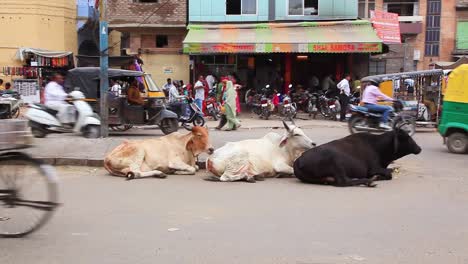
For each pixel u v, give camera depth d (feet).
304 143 30.89
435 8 106.42
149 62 85.76
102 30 43.60
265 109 72.13
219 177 30.30
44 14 88.07
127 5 83.92
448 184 29.76
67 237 18.84
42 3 87.66
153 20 83.66
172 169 31.71
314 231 19.67
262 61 83.61
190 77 84.38
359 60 82.07
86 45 99.91
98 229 19.86
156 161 31.30
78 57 73.41
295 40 73.92
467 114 41.83
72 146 39.45
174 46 85.61
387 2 106.83
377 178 30.63
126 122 51.55
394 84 58.29
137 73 52.34
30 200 18.69
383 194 26.68
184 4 83.35
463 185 29.48
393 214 22.43
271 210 22.97
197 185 28.68
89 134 46.14
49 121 46.19
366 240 18.56
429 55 106.73
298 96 77.46
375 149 30.40
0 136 18.12
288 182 29.89
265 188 28.02
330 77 79.97
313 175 28.89
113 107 51.13
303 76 83.41
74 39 93.97
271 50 73.56
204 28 79.15
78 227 20.13
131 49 85.97
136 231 19.58
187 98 61.11
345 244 18.06
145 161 31.12
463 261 16.40
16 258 16.60
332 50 72.90
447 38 106.52
